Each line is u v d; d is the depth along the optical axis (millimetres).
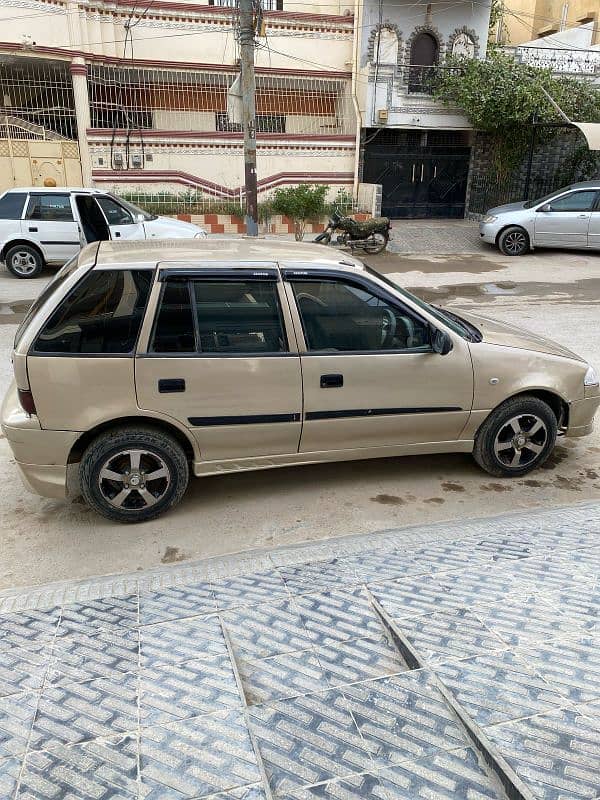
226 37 17422
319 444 4105
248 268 3803
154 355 3672
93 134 15922
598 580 3039
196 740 1986
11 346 7605
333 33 18250
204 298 3754
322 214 16797
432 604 2826
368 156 19031
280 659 2484
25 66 16141
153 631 2719
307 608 2871
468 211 20312
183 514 4129
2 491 4426
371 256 14594
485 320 5012
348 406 4016
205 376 3742
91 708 2174
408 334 4082
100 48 16281
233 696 2217
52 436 3668
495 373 4230
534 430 4465
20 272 11609
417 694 2168
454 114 18422
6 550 3734
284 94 18688
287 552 3535
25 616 2902
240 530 3953
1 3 14594
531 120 17469
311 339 3918
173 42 17047
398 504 4273
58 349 3582
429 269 13062
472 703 2088
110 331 3645
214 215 16516
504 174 19047
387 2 17531
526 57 18953
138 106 17641
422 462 4883
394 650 2531
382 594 2957
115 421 3787
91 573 3516
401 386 4070
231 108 12992
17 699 2242
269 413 3904
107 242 4367
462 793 1747
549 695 2121
